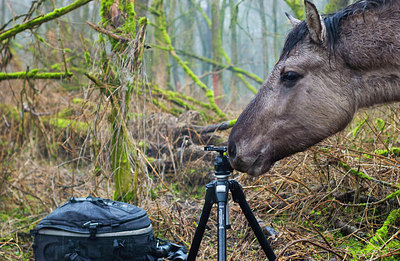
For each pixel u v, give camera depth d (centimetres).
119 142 337
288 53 238
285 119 235
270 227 304
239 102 822
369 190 335
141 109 401
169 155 496
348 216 317
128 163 338
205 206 216
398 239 267
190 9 1510
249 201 350
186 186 447
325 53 233
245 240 301
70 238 206
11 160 496
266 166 239
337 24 236
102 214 214
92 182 434
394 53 228
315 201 336
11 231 352
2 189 427
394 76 233
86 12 810
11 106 587
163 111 596
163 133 528
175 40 1522
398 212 281
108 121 359
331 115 235
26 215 399
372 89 237
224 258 197
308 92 233
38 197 403
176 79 1817
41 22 381
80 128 446
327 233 297
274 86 239
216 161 212
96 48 362
